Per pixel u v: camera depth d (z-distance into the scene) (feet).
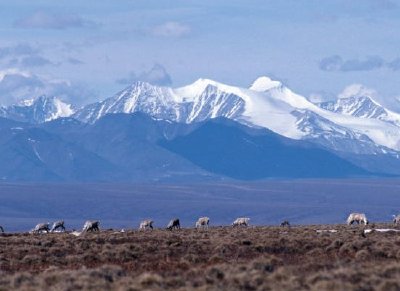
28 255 654.53
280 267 502.38
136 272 530.68
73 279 460.14
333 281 423.64
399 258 590.55
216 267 499.10
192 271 494.59
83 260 632.38
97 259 634.84
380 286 413.80
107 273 484.74
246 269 492.54
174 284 446.19
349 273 451.12
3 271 565.12
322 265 515.09
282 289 414.62
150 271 537.65
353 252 648.79
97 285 438.81
